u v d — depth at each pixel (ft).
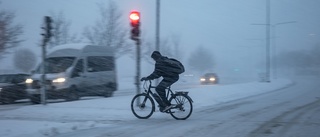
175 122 33.53
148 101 36.37
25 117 38.34
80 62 60.59
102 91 65.10
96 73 63.52
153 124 32.48
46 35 50.85
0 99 60.64
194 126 31.12
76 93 59.47
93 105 46.78
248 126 31.07
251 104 51.19
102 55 65.98
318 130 29.12
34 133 27.89
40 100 59.21
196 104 50.49
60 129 29.55
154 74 34.27
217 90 69.82
